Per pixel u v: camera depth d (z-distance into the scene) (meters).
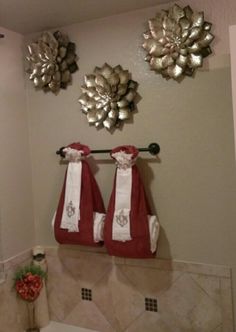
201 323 1.55
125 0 1.48
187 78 1.52
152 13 1.55
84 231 1.59
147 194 1.63
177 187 1.57
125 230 1.49
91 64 1.70
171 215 1.59
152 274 1.64
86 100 1.70
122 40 1.62
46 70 1.76
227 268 1.49
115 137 1.68
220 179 1.49
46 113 1.83
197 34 1.44
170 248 1.60
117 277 1.72
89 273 1.78
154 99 1.58
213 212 1.51
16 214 1.78
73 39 1.73
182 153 1.55
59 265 1.85
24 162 1.84
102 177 1.72
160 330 1.64
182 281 1.58
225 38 1.43
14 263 1.74
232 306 1.49
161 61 1.52
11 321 1.69
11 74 1.76
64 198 1.66
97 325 1.78
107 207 1.71
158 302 1.63
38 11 1.54
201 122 1.51
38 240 1.91
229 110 1.45
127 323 1.71
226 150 1.47
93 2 1.48
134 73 1.61
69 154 1.63
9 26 1.71
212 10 1.44
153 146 1.58
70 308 1.84
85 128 1.74
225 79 1.45
